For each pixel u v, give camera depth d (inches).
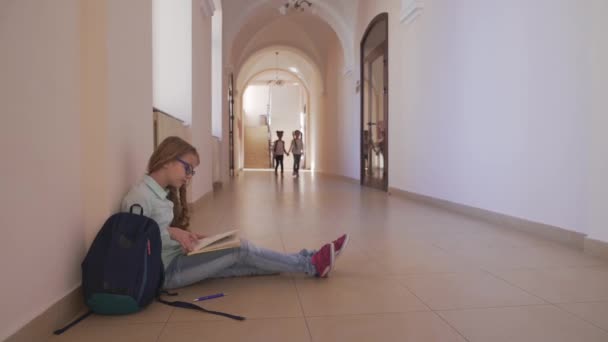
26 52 51.1
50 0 57.4
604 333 60.6
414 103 245.4
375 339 58.4
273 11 448.1
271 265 83.3
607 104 102.3
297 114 988.6
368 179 351.6
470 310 69.7
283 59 710.5
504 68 153.9
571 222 120.2
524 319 65.8
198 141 195.8
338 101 486.9
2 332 47.1
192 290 79.5
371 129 343.0
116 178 75.9
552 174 128.0
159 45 173.0
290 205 217.6
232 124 498.0
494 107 161.0
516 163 146.6
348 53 413.4
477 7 173.2
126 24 83.0
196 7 186.7
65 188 62.3
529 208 139.7
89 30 69.4
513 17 148.1
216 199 245.0
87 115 69.8
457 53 190.9
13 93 48.5
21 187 50.6
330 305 71.9
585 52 114.6
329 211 194.5
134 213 71.5
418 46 238.1
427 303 72.9
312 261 86.1
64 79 61.8
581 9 116.0
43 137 55.6
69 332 59.4
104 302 63.2
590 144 107.6
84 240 69.3
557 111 125.8
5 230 47.5
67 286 63.3
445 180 204.8
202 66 210.5
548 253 110.3
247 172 661.9
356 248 116.3
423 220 167.9
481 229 146.5
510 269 94.9
